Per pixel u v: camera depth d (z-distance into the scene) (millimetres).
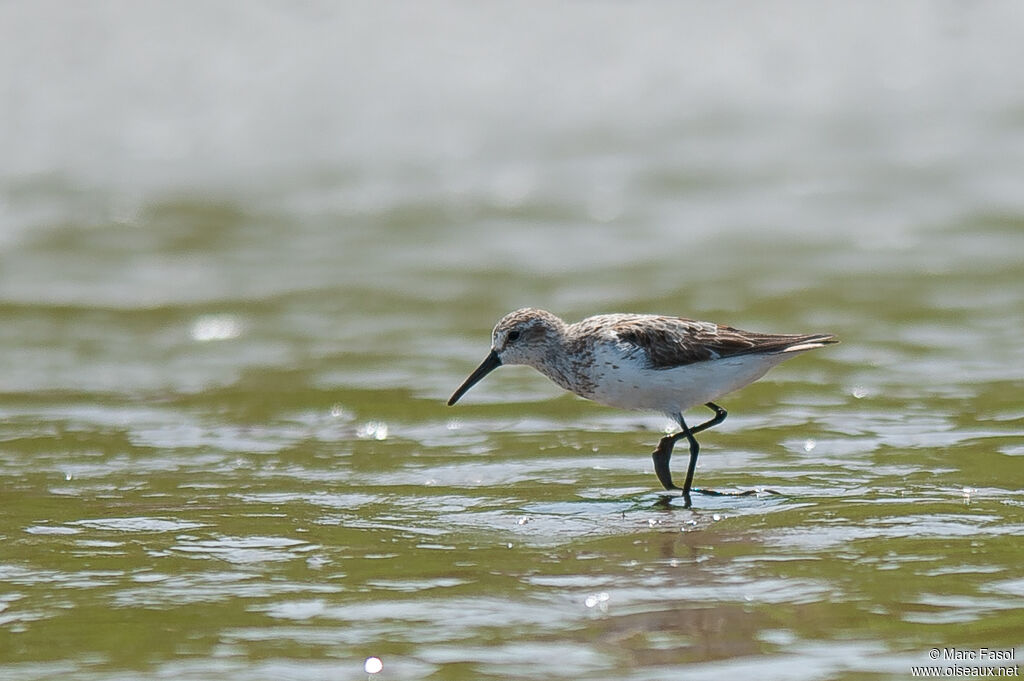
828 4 26484
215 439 13078
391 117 23969
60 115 23547
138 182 22453
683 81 25031
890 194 21641
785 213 21156
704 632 8125
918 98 24625
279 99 24188
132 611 8625
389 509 10867
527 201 21797
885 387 14289
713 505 10852
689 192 22031
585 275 18922
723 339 11469
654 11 26484
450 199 21984
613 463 12203
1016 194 21391
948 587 8727
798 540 9812
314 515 10711
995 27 26312
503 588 8938
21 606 8727
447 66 25125
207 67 24516
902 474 11508
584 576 9148
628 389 11508
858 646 7840
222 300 18266
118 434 13250
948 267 18703
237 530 10305
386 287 18625
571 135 23766
